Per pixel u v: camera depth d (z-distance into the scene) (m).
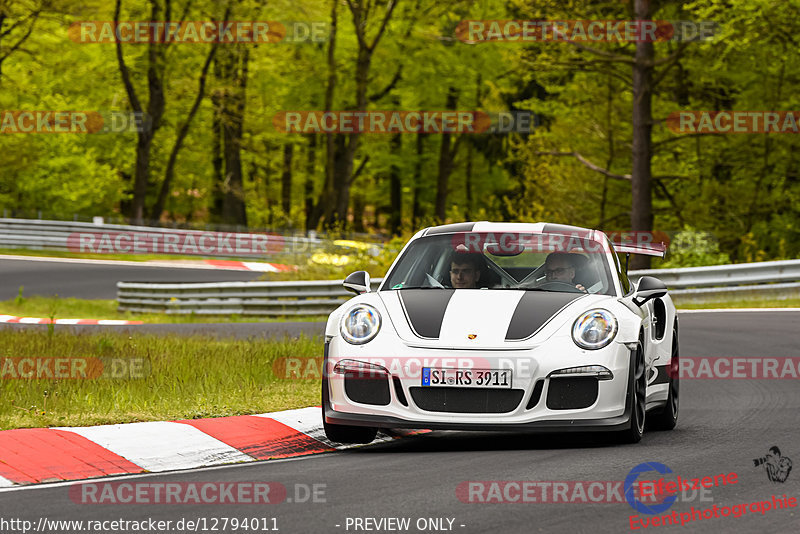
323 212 182.50
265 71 177.75
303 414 29.72
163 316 90.69
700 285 78.75
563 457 24.12
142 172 162.88
